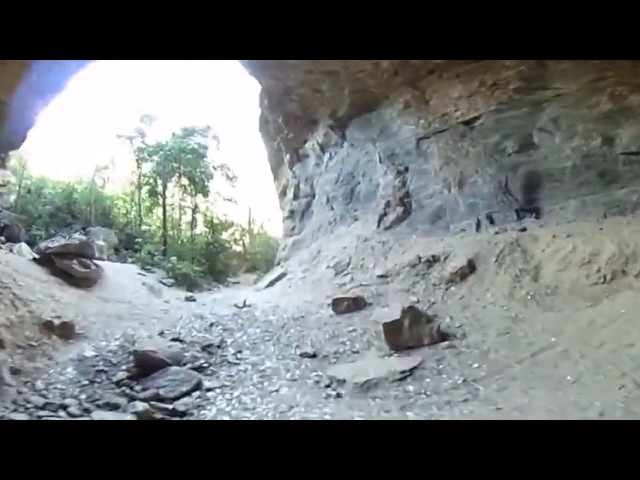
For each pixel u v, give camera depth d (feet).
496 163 27.04
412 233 28.86
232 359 19.07
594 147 24.98
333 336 20.85
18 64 22.40
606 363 16.14
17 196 33.73
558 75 24.63
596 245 22.26
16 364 17.06
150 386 16.44
